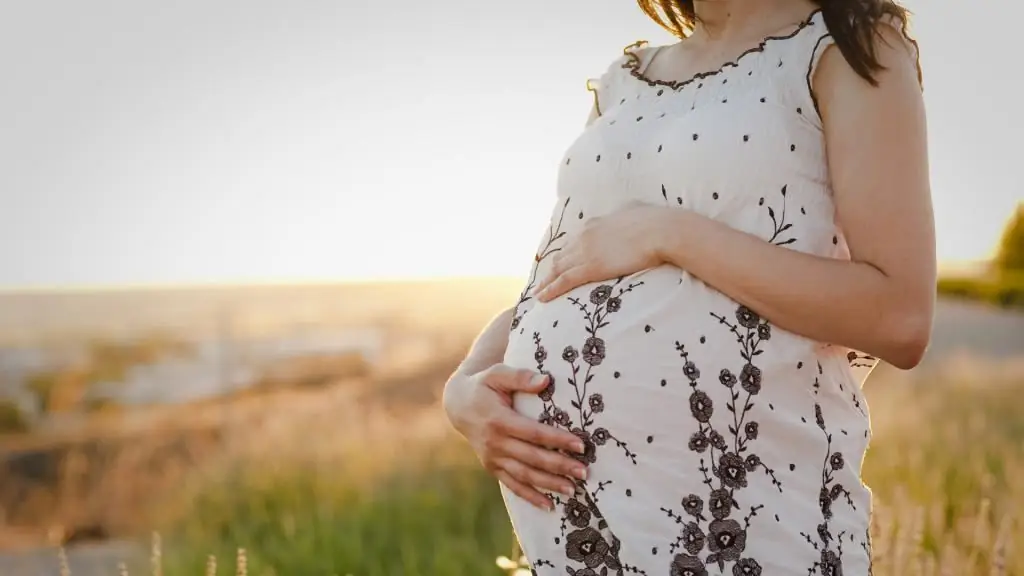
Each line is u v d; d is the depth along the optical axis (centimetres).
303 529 523
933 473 413
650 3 198
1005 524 290
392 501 568
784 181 143
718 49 160
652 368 144
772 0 157
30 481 851
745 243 139
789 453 139
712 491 139
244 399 1184
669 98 159
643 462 143
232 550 519
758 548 136
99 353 1872
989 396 743
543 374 156
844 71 140
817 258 136
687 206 148
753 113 145
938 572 289
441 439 679
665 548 139
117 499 723
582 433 149
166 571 504
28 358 1838
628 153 157
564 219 168
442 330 1905
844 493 144
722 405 140
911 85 139
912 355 134
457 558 467
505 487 164
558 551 152
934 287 135
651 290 148
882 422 615
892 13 141
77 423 1132
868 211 135
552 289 162
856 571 143
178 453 802
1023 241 2480
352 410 786
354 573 477
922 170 137
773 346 140
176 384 1552
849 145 138
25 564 635
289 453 675
